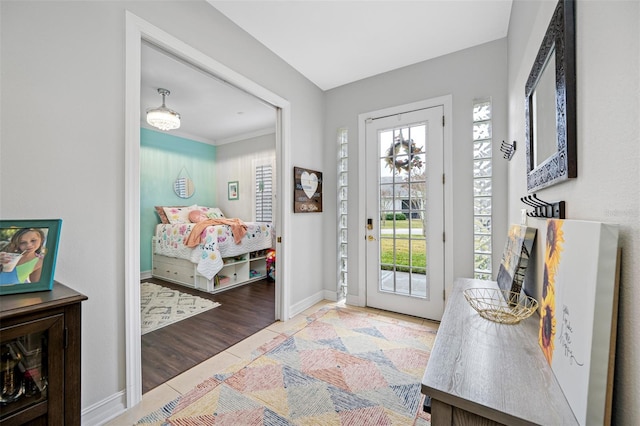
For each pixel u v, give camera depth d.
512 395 0.66
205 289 3.69
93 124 1.36
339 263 3.23
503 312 1.10
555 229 0.85
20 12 1.15
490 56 2.36
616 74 0.61
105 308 1.40
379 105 2.91
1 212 1.11
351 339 2.26
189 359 1.98
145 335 2.37
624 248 0.58
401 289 2.82
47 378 0.94
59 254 1.26
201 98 3.43
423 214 2.69
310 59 2.63
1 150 1.11
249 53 2.26
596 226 0.61
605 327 0.56
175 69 2.70
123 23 1.47
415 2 1.92
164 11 1.66
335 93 3.21
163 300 3.31
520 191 1.67
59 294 1.02
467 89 2.46
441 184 2.59
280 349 2.11
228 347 2.16
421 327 2.48
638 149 0.54
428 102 2.64
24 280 1.03
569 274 0.72
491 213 2.34
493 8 1.96
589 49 0.73
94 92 1.36
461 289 1.52
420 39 2.33
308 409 1.47
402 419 1.40
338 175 3.21
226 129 4.80
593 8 0.71
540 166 1.13
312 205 3.05
